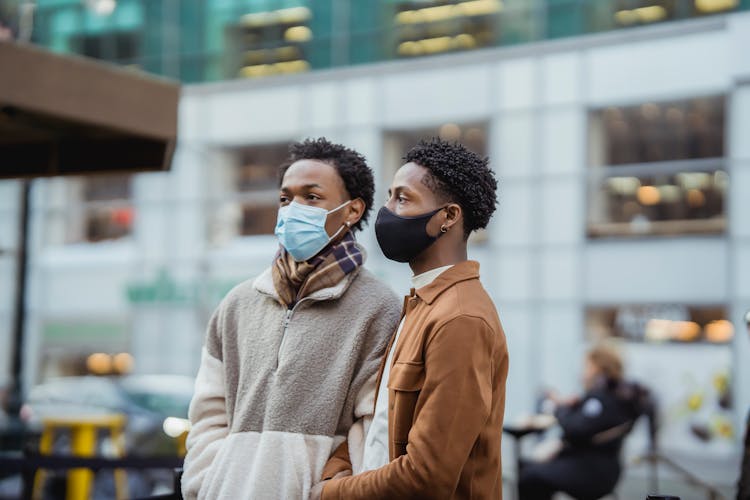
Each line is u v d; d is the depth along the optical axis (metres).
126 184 18.62
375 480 2.16
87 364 18.75
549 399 6.50
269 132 16.88
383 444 2.30
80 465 3.76
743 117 13.31
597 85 14.36
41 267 19.19
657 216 14.09
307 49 16.62
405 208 2.34
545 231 14.67
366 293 2.58
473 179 2.36
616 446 5.84
